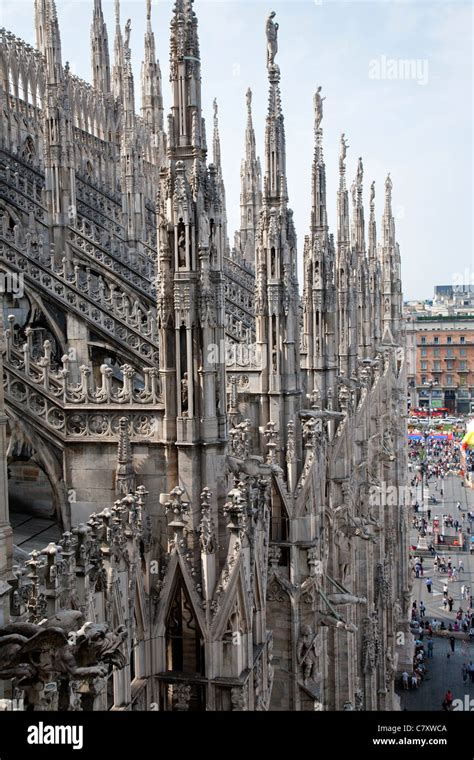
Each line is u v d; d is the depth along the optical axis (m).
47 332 33.94
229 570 18.78
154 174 83.81
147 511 20.22
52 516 24.83
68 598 14.11
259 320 30.06
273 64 29.50
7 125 53.06
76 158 65.81
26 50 56.62
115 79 84.94
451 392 186.00
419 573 88.94
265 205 29.80
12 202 42.97
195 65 18.88
